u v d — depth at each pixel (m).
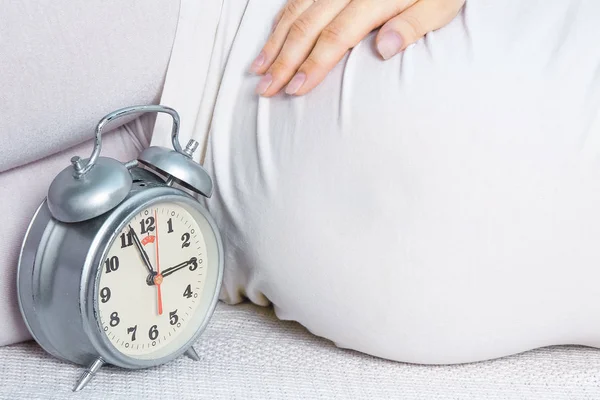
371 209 0.93
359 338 1.01
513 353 1.03
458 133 0.89
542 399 0.97
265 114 1.02
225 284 1.13
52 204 0.88
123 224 0.89
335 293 0.98
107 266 0.91
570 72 0.90
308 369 1.02
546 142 0.88
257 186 1.01
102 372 0.98
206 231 1.00
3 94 0.91
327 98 0.97
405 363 1.04
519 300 0.94
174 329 1.00
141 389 0.94
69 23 0.93
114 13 0.97
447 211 0.90
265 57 1.02
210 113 1.07
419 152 0.90
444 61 0.93
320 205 0.95
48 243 0.91
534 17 0.96
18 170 1.00
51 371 0.97
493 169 0.89
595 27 0.93
